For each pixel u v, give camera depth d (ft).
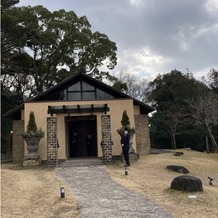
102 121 55.16
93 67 106.73
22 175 42.93
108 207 25.53
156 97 123.54
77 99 64.13
